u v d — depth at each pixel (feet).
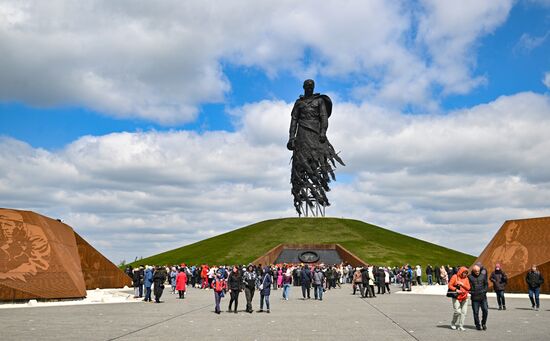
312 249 247.91
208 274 162.40
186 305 96.89
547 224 123.54
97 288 144.77
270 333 56.95
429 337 53.83
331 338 53.06
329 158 297.53
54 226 119.96
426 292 141.38
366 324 65.57
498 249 127.24
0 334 55.16
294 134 300.61
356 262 209.77
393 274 204.85
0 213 107.14
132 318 72.90
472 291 59.93
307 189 301.63
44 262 105.91
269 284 82.58
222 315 77.61
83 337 53.47
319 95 301.22
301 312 82.33
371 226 310.65
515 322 67.15
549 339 52.26
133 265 263.29
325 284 159.43
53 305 95.91
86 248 145.28
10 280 99.25
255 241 271.49
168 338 53.11
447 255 263.90
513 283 119.14
